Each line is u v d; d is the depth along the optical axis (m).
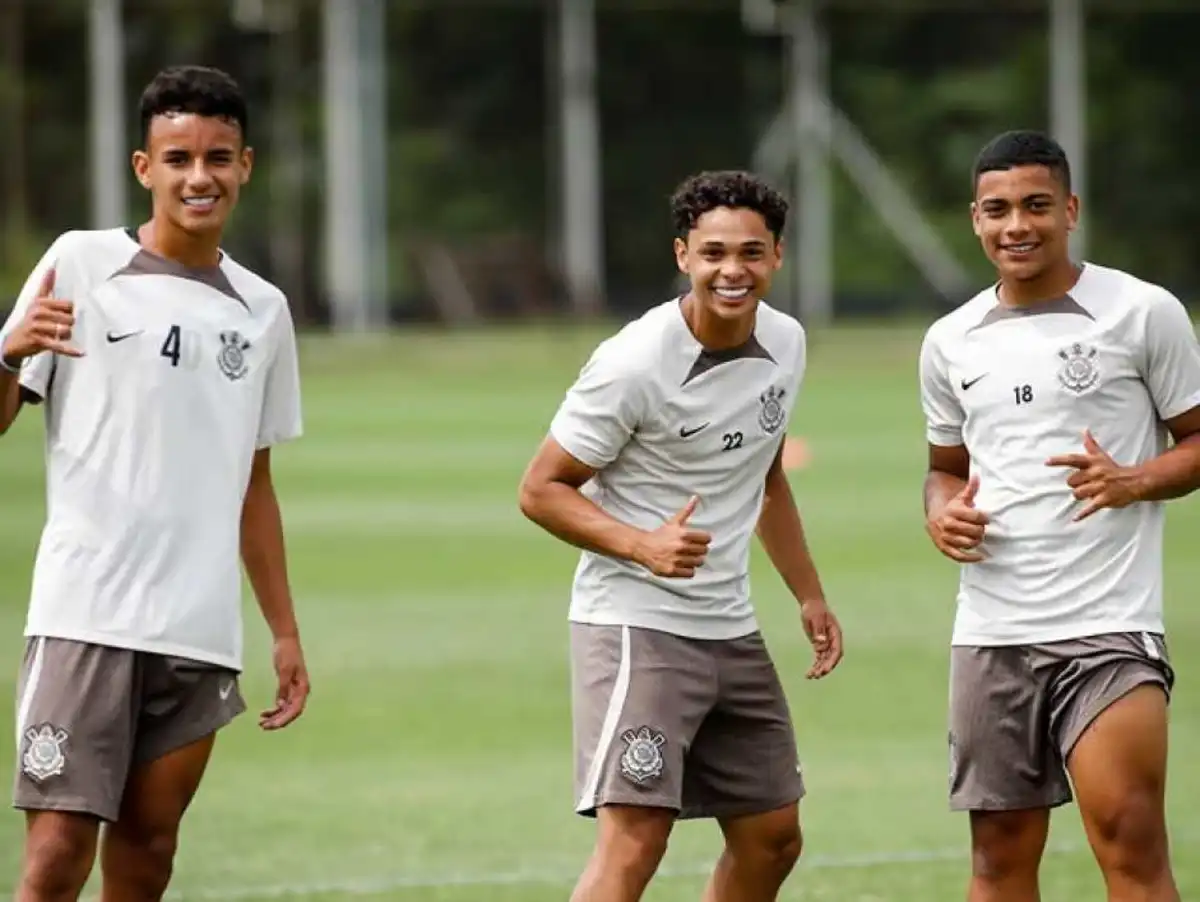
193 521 21.64
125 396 21.56
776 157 191.38
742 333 22.03
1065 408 22.09
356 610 49.22
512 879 27.97
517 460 82.50
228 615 21.80
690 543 21.17
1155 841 21.73
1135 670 21.77
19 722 21.42
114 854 21.98
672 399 21.94
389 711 38.53
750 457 22.38
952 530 22.28
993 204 22.14
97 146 162.00
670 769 21.81
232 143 21.75
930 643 44.41
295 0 196.38
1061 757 22.16
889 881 27.66
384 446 88.25
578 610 22.45
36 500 68.62
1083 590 21.97
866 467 78.69
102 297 21.62
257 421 22.28
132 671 21.39
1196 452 21.81
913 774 33.66
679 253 22.00
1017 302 22.52
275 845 29.78
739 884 23.03
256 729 37.22
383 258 177.75
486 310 195.25
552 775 33.88
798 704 38.72
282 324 22.47
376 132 168.75
